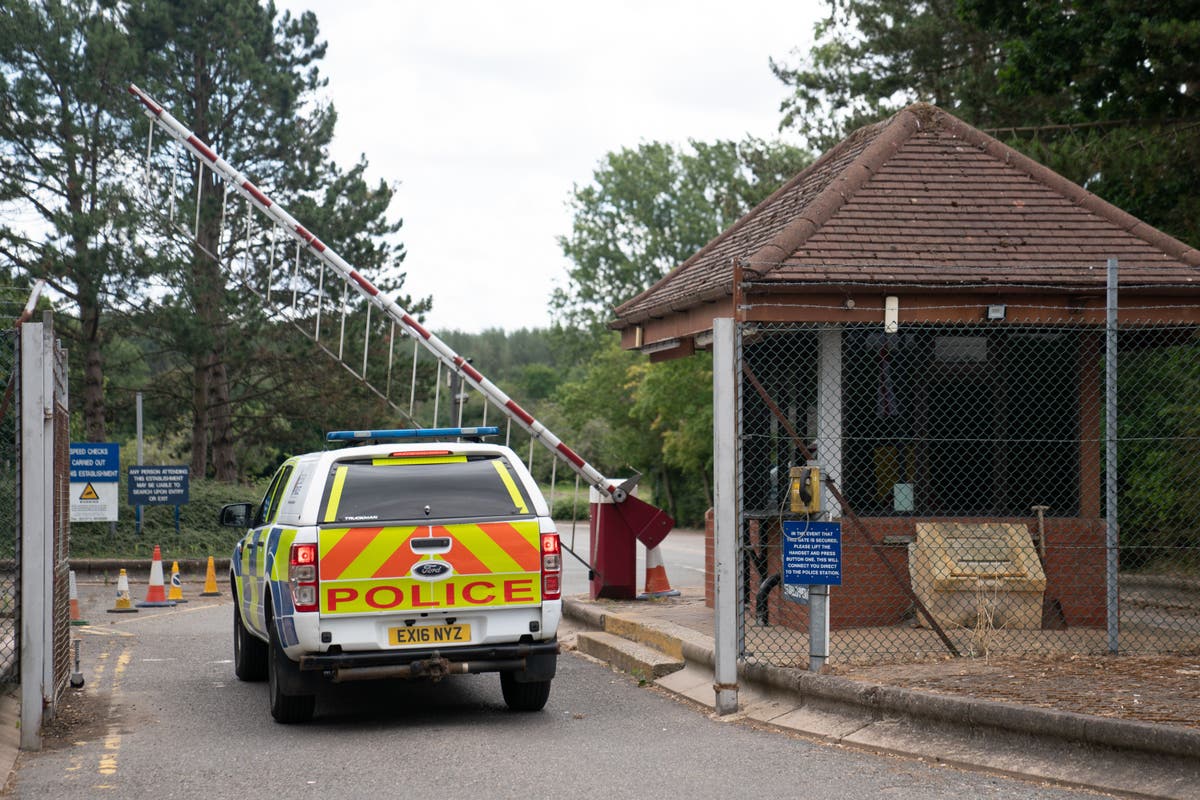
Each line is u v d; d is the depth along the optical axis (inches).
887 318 462.0
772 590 518.6
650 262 2699.3
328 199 1393.9
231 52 1325.0
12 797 292.2
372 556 368.2
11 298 1099.9
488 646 376.2
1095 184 846.5
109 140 1194.6
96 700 434.3
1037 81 885.2
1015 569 466.3
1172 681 354.6
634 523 645.9
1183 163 810.2
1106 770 284.7
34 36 1183.6
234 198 1344.7
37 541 354.3
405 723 388.5
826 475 392.2
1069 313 470.0
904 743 327.9
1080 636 452.4
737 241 582.9
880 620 483.5
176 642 601.6
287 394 1461.6
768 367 540.4
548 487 2401.6
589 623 596.1
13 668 398.6
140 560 998.4
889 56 1259.2
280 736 368.5
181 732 375.6
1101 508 510.6
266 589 396.8
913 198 502.9
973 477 495.2
